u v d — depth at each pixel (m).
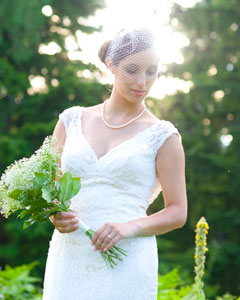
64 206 2.86
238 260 14.30
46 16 16.41
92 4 17.00
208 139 16.41
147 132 2.97
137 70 2.89
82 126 3.14
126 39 2.93
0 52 15.30
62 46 16.58
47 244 14.42
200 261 3.50
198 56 17.62
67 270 2.92
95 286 2.84
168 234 15.89
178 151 2.95
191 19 17.50
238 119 16.92
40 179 2.82
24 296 5.14
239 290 14.41
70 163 2.98
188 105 16.94
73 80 15.45
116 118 3.07
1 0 14.55
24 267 5.50
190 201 15.81
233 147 15.77
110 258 2.82
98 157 2.97
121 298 2.82
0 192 2.93
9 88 15.02
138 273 2.86
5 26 14.78
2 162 14.34
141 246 2.91
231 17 17.11
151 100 15.69
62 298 2.88
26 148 14.73
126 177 2.90
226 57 17.48
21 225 14.03
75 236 2.94
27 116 16.05
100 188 2.91
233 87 16.45
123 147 2.94
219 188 15.63
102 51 3.21
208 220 15.66
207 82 16.55
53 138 3.00
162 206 14.66
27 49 15.23
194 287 3.50
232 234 15.53
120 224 2.79
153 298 2.93
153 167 2.96
